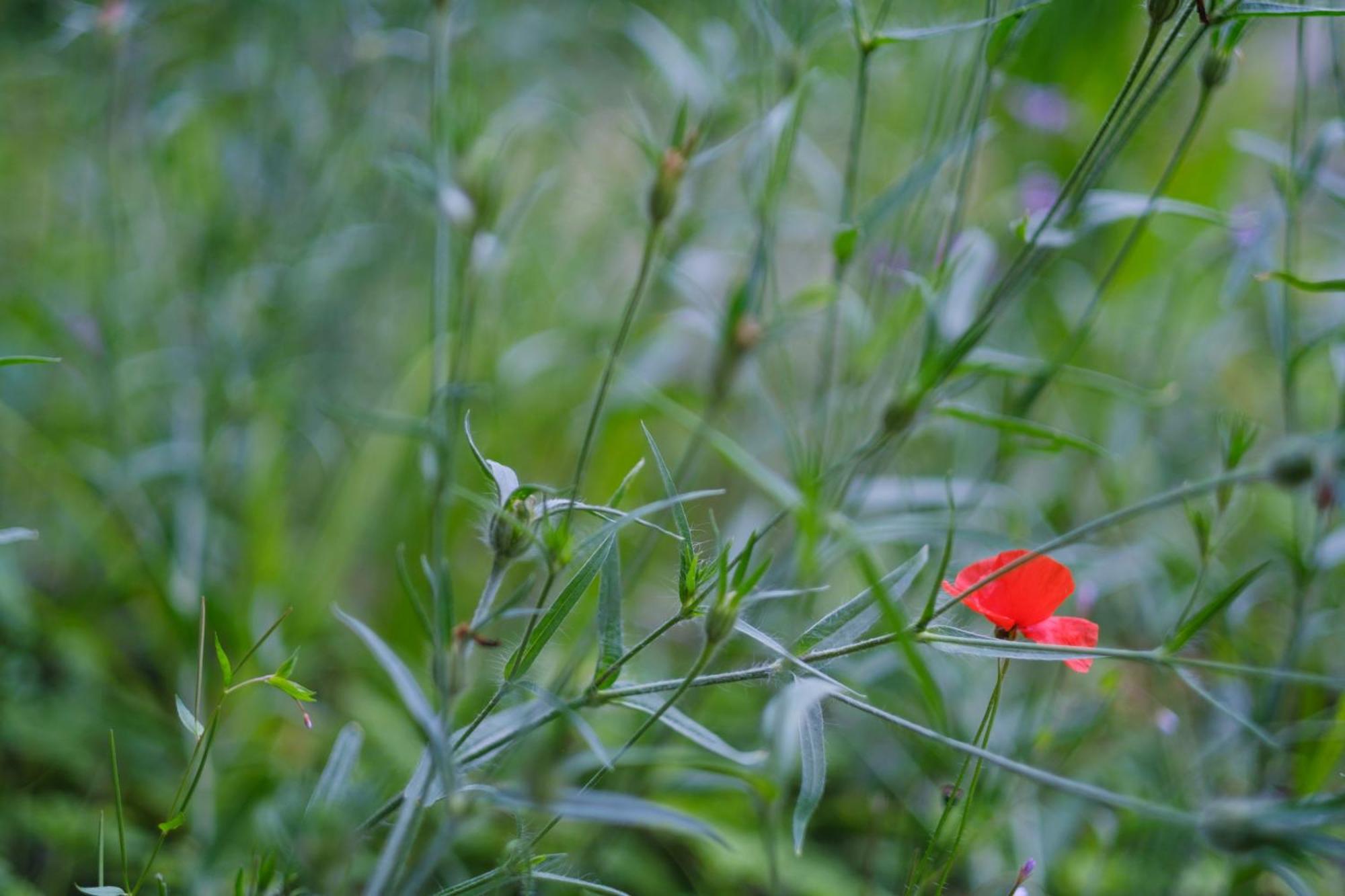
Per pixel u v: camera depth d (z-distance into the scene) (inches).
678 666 50.5
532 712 40.4
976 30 49.6
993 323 43.3
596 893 44.2
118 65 54.8
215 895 45.5
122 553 51.4
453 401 47.1
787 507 41.6
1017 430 43.3
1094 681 49.8
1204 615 39.0
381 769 48.4
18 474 55.6
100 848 40.1
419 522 53.3
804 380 60.0
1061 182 58.9
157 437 55.5
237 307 54.2
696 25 56.0
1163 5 41.3
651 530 52.2
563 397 59.9
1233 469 42.1
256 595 50.3
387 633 52.4
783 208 58.2
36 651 50.8
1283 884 46.1
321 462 58.4
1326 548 45.9
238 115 62.3
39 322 52.3
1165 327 56.0
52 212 65.0
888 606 38.2
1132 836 46.7
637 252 70.3
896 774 49.1
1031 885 46.4
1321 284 42.1
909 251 50.3
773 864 36.9
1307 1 44.9
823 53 58.1
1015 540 45.7
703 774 46.0
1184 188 63.9
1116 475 53.4
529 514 38.9
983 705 48.9
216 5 60.6
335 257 55.3
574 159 72.2
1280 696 46.5
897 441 47.2
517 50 60.9
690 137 42.3
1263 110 67.5
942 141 50.9
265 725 49.4
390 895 39.1
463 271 49.3
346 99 57.1
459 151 46.6
